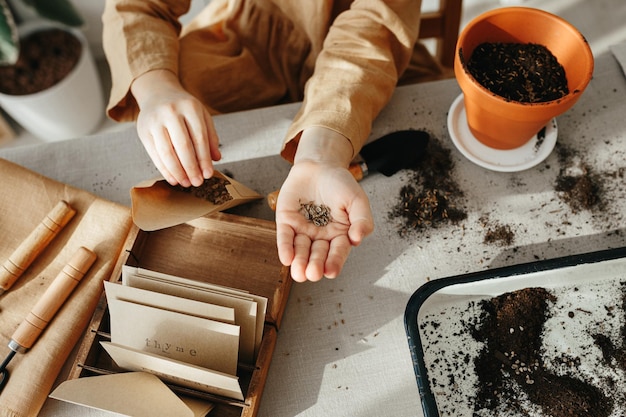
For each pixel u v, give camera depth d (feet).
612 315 2.08
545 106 1.97
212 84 2.89
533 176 2.32
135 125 2.55
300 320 2.15
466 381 2.04
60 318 2.08
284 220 1.98
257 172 2.40
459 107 2.43
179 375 1.90
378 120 2.47
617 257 2.04
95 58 4.96
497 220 2.26
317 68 2.41
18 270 2.15
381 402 2.01
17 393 1.98
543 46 2.25
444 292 2.10
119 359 1.95
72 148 2.48
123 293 1.93
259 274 2.16
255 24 2.91
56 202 2.28
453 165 2.36
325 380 2.06
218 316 1.87
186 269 2.19
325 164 2.06
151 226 2.01
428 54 3.29
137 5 2.54
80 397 1.79
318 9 2.61
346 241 1.91
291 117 2.49
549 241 2.21
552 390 2.01
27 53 4.15
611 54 2.49
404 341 2.10
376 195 2.33
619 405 1.99
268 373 2.07
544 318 2.10
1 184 2.30
